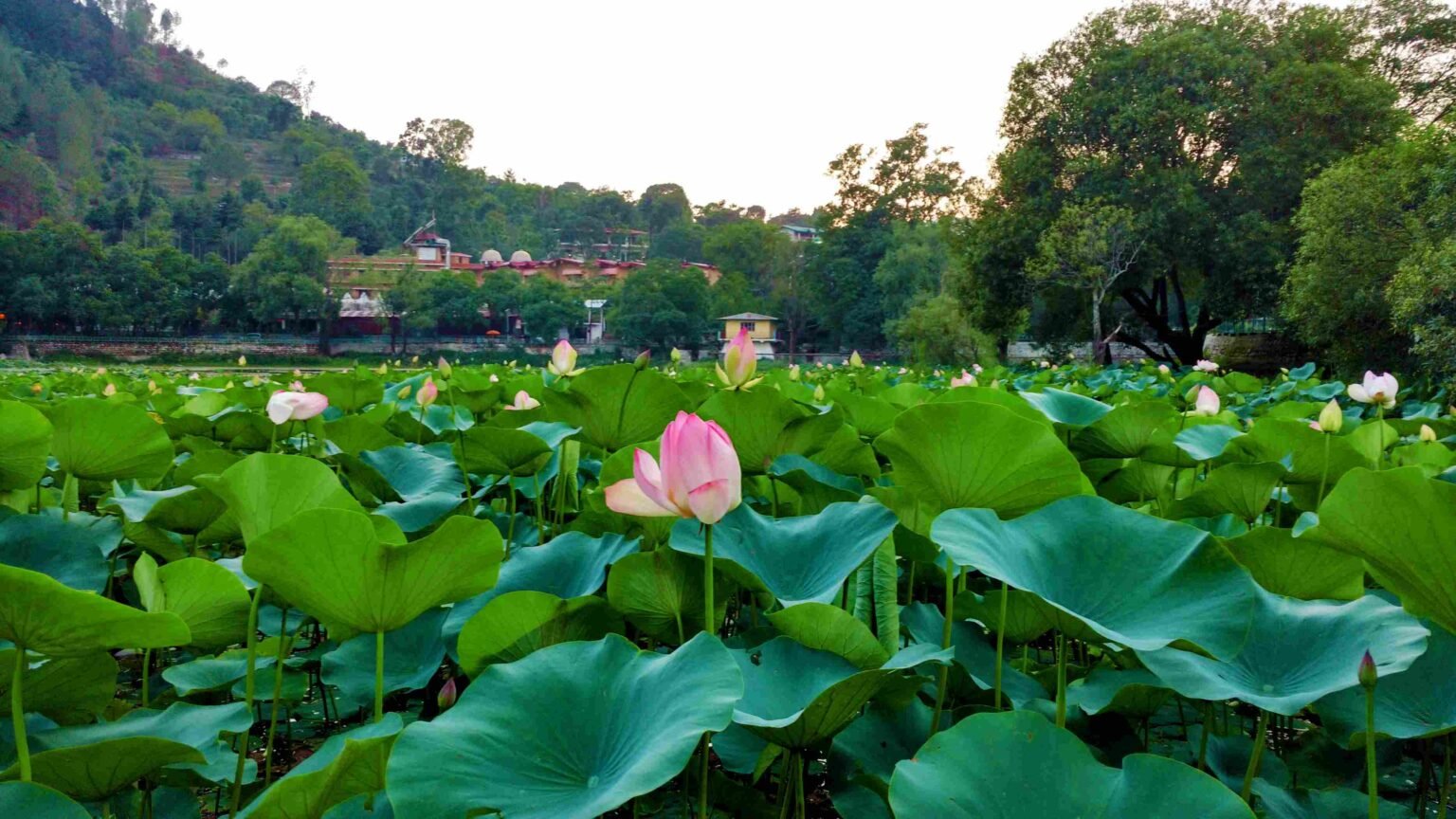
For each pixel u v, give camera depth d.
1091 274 28.02
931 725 2.17
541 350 85.00
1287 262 27.31
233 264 111.06
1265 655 1.98
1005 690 2.25
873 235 72.94
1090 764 1.52
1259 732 1.97
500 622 2.14
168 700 2.64
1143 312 33.69
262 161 165.62
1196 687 1.71
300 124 184.50
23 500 3.38
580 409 3.77
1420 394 14.38
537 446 3.37
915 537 2.71
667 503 1.87
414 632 2.71
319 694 3.50
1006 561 1.88
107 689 2.03
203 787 2.67
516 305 88.19
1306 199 19.64
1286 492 4.33
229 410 4.97
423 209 150.38
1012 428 2.22
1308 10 30.20
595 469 4.63
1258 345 30.91
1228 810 1.40
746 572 2.23
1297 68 27.83
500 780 1.53
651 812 2.34
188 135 160.88
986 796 1.47
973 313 34.28
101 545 2.76
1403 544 1.68
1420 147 16.95
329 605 1.95
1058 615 1.85
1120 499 4.41
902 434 2.34
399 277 86.38
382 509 3.06
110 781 1.75
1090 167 29.84
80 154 129.50
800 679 1.96
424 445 5.01
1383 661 1.75
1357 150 26.00
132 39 185.75
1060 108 31.48
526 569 2.64
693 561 2.28
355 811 1.66
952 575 2.24
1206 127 28.28
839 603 2.71
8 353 70.69
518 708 1.69
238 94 188.00
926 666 2.41
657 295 79.00
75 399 3.02
